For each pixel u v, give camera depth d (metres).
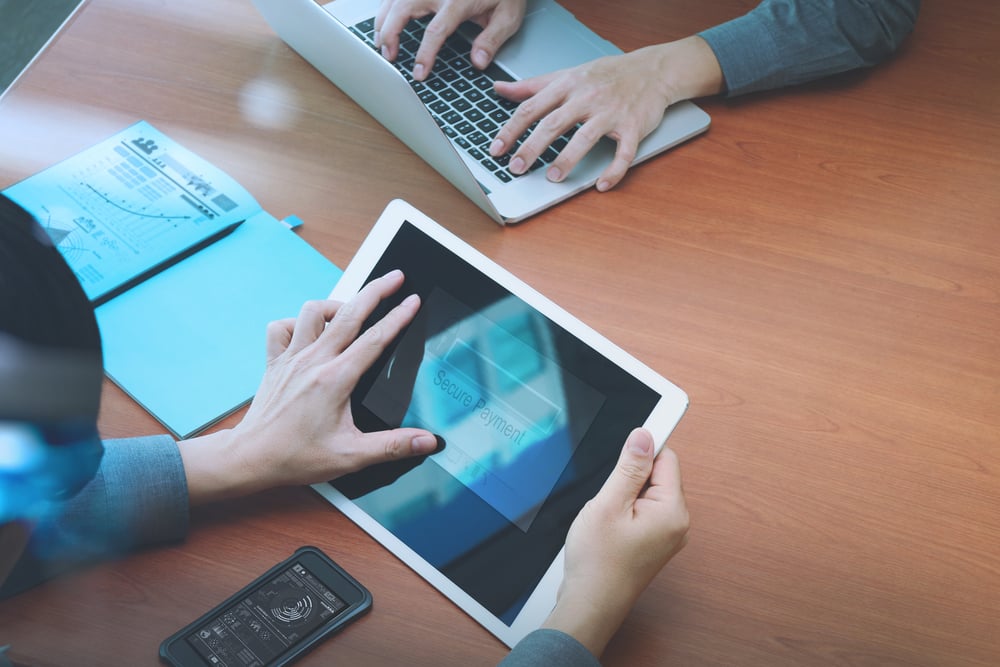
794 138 1.21
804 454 0.92
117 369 0.93
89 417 0.61
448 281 0.91
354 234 1.09
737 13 1.36
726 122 1.23
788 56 1.23
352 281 0.93
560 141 1.17
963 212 1.14
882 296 1.06
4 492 0.60
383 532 0.85
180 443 0.86
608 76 1.18
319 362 0.88
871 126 1.23
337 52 1.11
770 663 0.79
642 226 1.11
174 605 0.80
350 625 0.80
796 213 1.13
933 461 0.93
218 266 1.03
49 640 0.77
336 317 0.90
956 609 0.83
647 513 0.80
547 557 0.82
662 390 0.83
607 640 0.77
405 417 0.88
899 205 1.14
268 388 0.88
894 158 1.19
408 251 0.92
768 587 0.84
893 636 0.81
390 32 1.24
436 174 1.15
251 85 1.24
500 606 0.81
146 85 1.23
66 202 1.07
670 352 0.99
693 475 0.90
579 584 0.78
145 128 1.17
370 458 0.85
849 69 1.27
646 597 0.82
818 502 0.89
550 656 0.73
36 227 0.59
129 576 0.81
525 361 0.87
